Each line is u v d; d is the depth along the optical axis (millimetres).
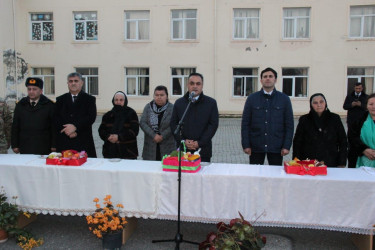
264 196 2822
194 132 3580
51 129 3996
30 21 15312
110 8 14727
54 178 3070
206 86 14586
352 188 2707
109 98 15148
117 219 2867
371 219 2689
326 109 3562
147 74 15086
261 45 14141
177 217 2924
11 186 3154
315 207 2766
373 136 3271
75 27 15180
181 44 14523
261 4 13984
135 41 14750
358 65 13719
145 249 3008
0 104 4246
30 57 15352
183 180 2904
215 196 2867
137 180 2947
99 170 3000
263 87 3734
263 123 3672
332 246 3086
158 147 4082
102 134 4215
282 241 3178
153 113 4109
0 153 3756
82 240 3186
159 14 14508
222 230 2758
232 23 14211
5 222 3027
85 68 15344
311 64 13953
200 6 14250
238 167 3162
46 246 3062
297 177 2789
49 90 15648
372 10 13617
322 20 13719
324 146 3480
